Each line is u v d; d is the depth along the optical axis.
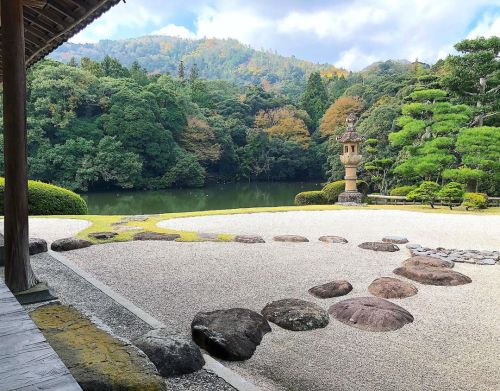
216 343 2.57
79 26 4.11
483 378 2.32
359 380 2.29
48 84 23.98
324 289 3.81
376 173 18.64
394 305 3.34
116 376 1.70
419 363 2.50
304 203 13.92
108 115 26.09
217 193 25.98
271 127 34.41
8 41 2.94
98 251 5.54
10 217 3.03
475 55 13.91
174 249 5.68
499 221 8.85
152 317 3.11
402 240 6.36
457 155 15.48
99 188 25.77
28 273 3.13
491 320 3.20
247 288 4.00
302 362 2.51
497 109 14.46
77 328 2.19
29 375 1.16
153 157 27.09
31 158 22.89
